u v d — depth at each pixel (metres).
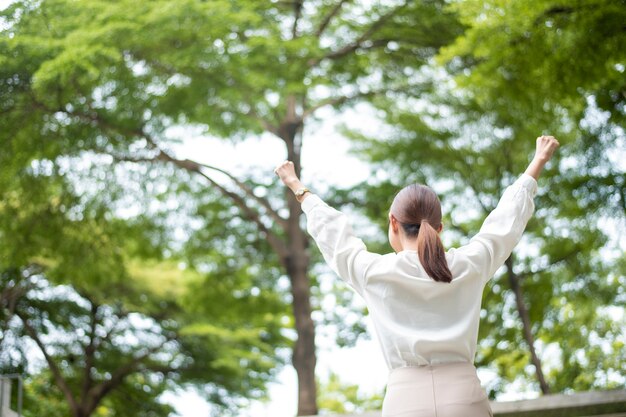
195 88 13.72
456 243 16.53
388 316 2.64
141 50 13.48
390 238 2.84
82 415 21.36
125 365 22.27
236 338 22.23
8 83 12.55
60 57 11.59
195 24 12.95
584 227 14.56
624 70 10.18
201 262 18.98
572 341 15.66
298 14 17.03
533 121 13.87
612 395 6.93
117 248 16.97
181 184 17.44
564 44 9.30
